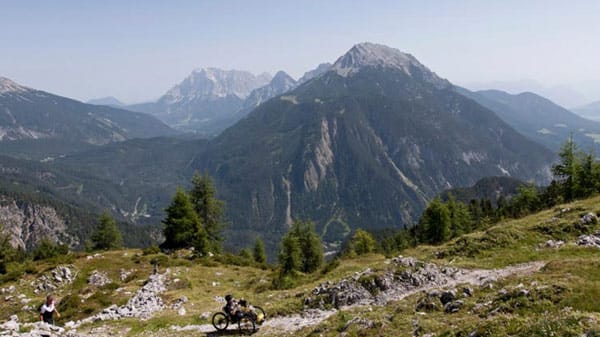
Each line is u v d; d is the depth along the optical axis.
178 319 27.33
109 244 100.12
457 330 14.90
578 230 34.19
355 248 91.12
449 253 35.88
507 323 13.23
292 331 22.08
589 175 66.81
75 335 23.53
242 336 22.80
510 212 90.38
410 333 16.94
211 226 83.62
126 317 29.86
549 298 16.09
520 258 30.27
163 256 62.75
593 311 14.45
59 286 53.06
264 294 37.53
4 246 85.06
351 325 19.30
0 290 50.44
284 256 66.38
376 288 26.92
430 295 21.09
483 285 21.47
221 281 51.59
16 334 21.03
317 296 27.50
